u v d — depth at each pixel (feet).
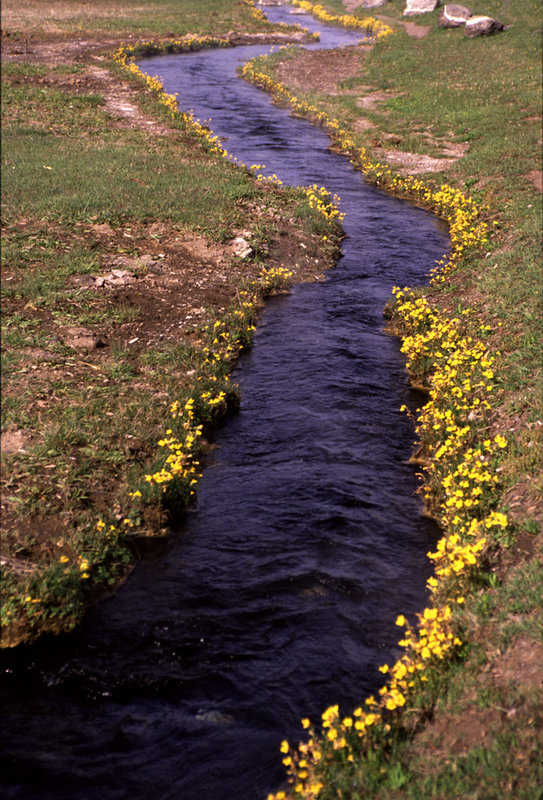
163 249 48.73
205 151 74.02
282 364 37.91
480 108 89.97
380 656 20.36
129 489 26.35
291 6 229.86
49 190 56.44
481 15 142.10
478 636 19.15
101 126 80.33
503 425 29.60
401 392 35.60
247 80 117.91
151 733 18.08
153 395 32.53
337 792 15.34
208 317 40.88
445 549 23.07
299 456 30.25
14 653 20.56
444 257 53.36
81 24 159.02
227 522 26.16
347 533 25.58
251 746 17.71
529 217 54.90
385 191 69.21
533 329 36.40
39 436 28.30
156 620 21.77
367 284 48.57
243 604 22.36
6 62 113.91
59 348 35.01
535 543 22.43
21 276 42.19
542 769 14.76
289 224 55.62
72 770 17.08
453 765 15.29
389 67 120.67
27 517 24.44
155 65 126.82
